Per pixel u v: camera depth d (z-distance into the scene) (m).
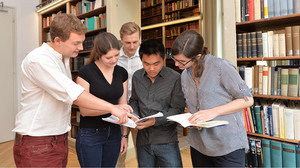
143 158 1.58
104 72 1.58
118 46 1.46
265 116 2.18
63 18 1.16
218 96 1.33
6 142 4.62
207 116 1.23
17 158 1.25
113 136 1.63
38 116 1.23
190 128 1.42
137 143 1.62
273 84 2.15
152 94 1.54
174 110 1.52
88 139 1.52
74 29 1.16
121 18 3.45
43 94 1.24
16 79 4.84
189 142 1.54
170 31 6.02
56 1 4.59
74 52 1.26
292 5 2.04
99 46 1.41
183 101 1.54
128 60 2.30
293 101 2.39
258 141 2.21
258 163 2.22
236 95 1.28
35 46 5.25
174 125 1.54
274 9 2.13
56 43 1.21
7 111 4.69
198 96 1.39
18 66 4.90
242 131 1.38
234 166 1.35
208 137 1.38
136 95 1.66
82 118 1.55
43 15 5.29
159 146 1.50
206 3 3.95
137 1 3.67
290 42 2.07
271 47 2.17
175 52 1.28
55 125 1.28
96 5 3.77
